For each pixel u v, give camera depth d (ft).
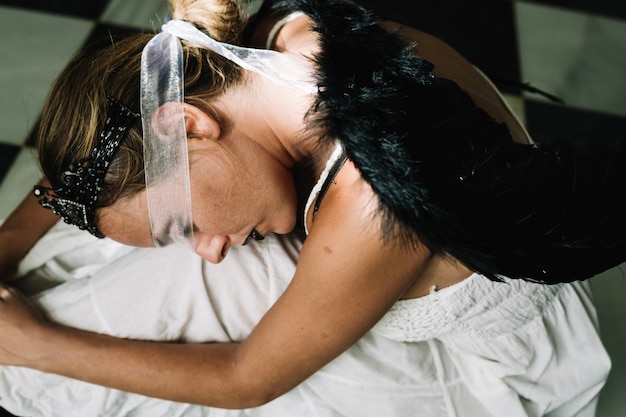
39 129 2.63
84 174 2.53
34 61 5.76
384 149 2.25
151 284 3.07
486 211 2.35
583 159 2.55
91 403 3.25
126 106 2.50
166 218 2.61
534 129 5.64
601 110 5.92
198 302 3.08
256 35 2.87
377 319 2.73
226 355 2.99
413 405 3.34
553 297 3.36
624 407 3.95
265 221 2.78
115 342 3.04
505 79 3.82
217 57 2.59
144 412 3.30
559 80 6.19
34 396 3.28
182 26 2.56
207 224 2.68
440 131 2.34
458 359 3.43
